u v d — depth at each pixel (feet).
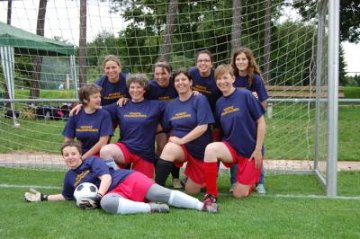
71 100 19.84
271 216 11.80
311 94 20.42
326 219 11.51
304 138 24.48
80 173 12.94
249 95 13.96
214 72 14.60
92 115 14.53
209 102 15.31
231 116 13.96
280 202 13.62
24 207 12.70
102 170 12.69
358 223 11.16
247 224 10.92
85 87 14.35
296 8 20.13
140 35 22.36
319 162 18.89
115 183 12.60
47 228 10.60
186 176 15.43
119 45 21.98
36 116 28.48
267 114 23.50
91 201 12.21
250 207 12.91
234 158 14.10
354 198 14.23
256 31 22.66
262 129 13.99
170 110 14.65
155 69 15.40
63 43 27.48
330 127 14.58
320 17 18.30
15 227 10.71
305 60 20.52
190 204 12.42
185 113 14.32
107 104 15.90
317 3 18.65
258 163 14.23
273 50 21.76
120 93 15.75
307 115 22.76
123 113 14.97
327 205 13.21
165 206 12.00
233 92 14.10
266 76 21.77
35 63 28.17
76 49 25.70
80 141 14.62
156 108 14.92
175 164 14.70
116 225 10.78
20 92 28.71
